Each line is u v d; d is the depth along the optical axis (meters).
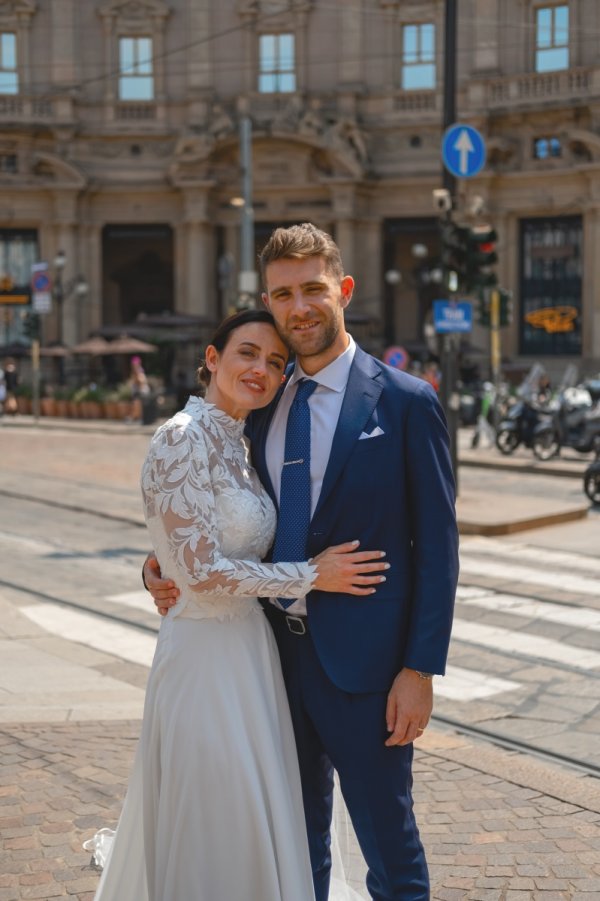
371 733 3.39
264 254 3.46
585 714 7.00
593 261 40.69
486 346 42.16
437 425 3.44
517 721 6.86
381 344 42.84
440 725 6.77
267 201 44.16
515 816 5.09
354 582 3.32
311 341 3.41
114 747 5.82
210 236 44.47
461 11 41.81
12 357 44.97
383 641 3.36
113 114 44.69
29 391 39.97
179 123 44.69
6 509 16.36
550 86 40.84
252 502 3.42
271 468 3.54
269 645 3.50
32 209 45.31
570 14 40.56
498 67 41.44
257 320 3.45
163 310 49.97
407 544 3.44
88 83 44.78
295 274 3.38
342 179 42.69
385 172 43.47
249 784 3.34
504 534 14.16
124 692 7.00
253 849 3.36
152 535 3.47
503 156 41.94
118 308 49.75
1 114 44.50
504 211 42.12
